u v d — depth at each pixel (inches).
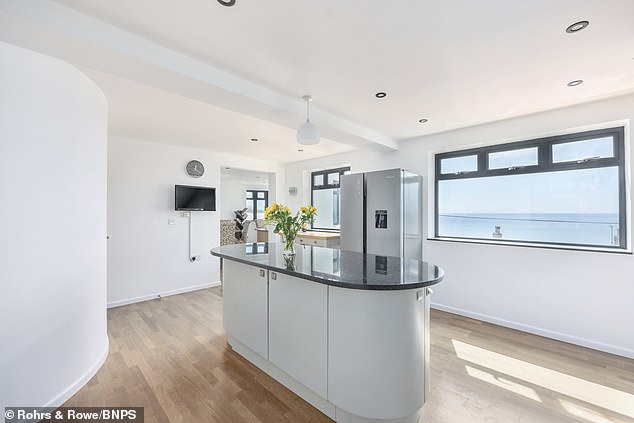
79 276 83.9
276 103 100.4
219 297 176.6
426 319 73.5
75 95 82.1
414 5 58.0
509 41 70.7
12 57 67.4
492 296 134.2
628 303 102.6
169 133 155.1
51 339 75.4
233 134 156.9
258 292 94.1
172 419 71.3
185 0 56.1
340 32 67.1
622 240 111.1
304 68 84.2
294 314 81.0
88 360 87.7
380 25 64.5
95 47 63.3
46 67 74.0
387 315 66.1
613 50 74.7
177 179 184.1
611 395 80.4
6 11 51.9
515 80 91.7
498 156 143.2
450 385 84.9
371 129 146.5
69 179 80.4
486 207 147.9
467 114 123.6
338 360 69.7
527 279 124.3
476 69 84.7
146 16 61.2
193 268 191.9
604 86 96.4
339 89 98.3
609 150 114.2
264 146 186.1
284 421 71.1
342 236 168.1
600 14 60.6
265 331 91.0
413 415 69.7
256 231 350.6
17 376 68.1
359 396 67.0
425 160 160.4
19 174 68.6
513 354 103.7
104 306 99.7
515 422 70.0
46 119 74.1
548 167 128.2
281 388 84.7
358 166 196.4
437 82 93.1
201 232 196.2
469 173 151.6
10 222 67.0
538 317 121.2
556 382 86.5
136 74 76.2
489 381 87.0
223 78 85.3
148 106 114.5
